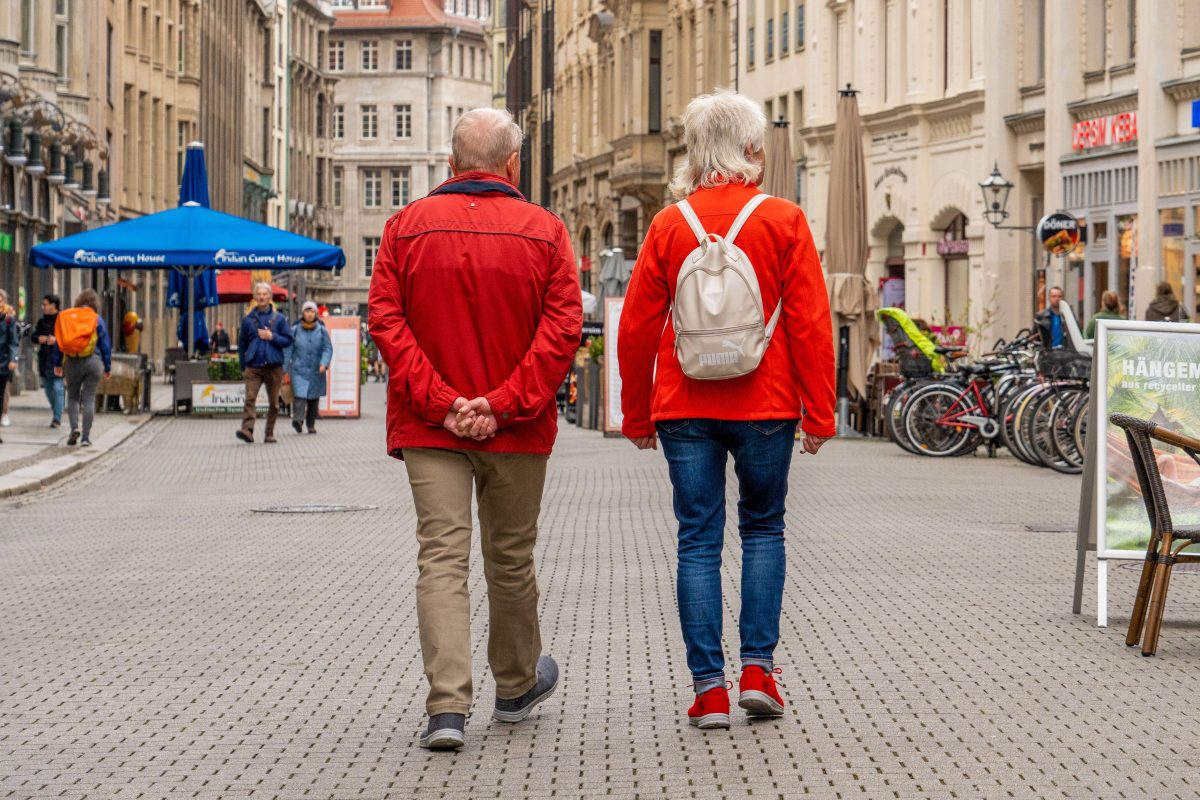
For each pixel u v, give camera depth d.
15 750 7.33
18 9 45.31
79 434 27.77
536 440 7.38
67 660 9.39
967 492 19.23
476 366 7.28
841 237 31.31
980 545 14.26
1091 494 10.60
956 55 43.22
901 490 19.50
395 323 7.32
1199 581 12.15
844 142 31.48
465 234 7.33
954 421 24.98
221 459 26.58
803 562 13.19
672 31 66.00
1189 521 10.38
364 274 178.62
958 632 10.02
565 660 9.21
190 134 79.81
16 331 32.06
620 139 68.62
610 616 10.69
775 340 7.48
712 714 7.48
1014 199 40.84
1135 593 11.56
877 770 6.79
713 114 7.59
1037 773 6.73
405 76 178.00
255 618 10.79
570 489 20.34
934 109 43.84
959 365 25.56
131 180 68.25
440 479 7.26
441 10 181.25
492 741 7.37
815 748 7.16
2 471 22.69
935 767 6.83
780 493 7.61
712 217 7.49
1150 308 28.06
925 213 44.88
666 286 7.56
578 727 7.62
